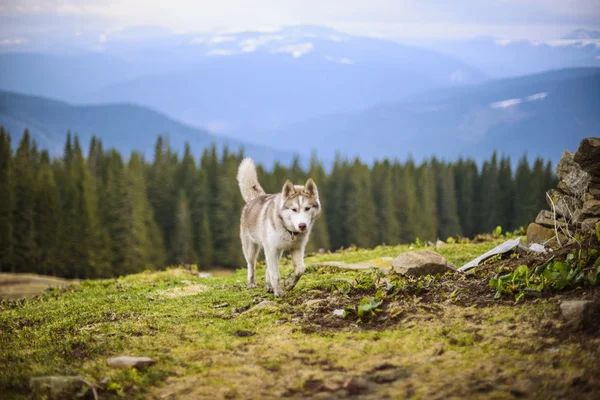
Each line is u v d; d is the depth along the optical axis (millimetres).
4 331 7965
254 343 6363
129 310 8445
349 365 5504
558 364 4961
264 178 81062
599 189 8469
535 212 86312
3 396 5375
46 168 75000
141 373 5711
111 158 83875
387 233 77750
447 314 6590
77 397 5281
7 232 60031
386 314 6855
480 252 11211
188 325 7246
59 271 62781
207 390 5234
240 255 71312
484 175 95500
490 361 5230
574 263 6895
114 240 65312
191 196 75875
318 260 13008
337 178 79875
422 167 93562
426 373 5160
